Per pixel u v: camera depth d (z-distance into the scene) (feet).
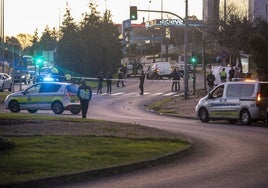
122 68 309.83
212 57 309.83
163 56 495.41
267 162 61.72
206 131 97.09
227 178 51.26
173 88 246.47
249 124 113.50
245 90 114.83
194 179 50.72
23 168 50.21
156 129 89.76
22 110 148.36
